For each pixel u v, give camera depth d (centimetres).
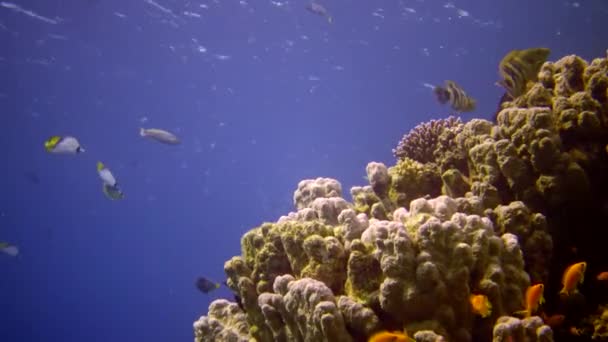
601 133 338
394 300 250
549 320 303
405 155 507
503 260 272
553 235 346
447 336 243
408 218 299
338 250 294
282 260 330
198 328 373
